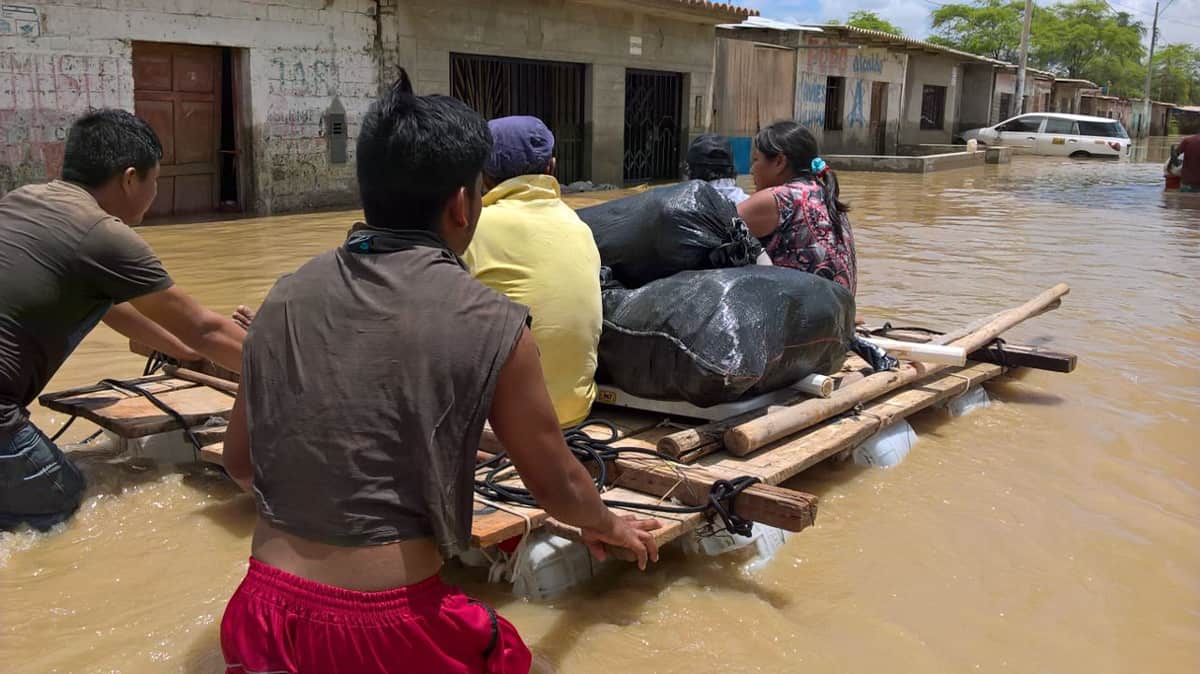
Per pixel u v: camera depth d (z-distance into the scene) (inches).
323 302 72.8
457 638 72.2
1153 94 3223.4
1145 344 240.2
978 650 105.2
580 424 133.9
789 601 114.2
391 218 74.4
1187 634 109.4
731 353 132.3
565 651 101.8
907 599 115.3
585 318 127.0
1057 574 122.4
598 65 641.6
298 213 470.9
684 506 117.8
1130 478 153.6
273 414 71.7
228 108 458.9
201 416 142.9
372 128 73.6
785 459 131.2
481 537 103.2
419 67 524.4
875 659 102.8
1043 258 376.2
